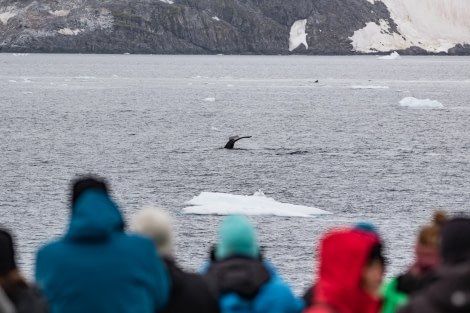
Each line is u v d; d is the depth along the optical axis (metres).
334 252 27.69
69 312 30.38
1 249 32.91
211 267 33.44
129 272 30.56
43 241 133.88
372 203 176.25
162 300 31.31
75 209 31.59
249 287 32.22
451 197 185.50
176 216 153.12
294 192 191.62
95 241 31.00
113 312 30.28
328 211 166.38
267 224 145.00
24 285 33.25
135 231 33.38
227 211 155.25
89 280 30.34
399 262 117.88
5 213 158.25
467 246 27.80
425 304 25.16
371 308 27.75
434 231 35.44
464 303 24.47
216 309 32.06
